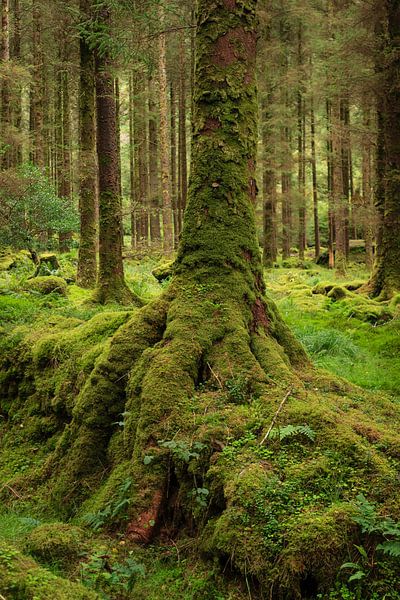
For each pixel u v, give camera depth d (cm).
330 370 845
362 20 1380
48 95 2911
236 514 354
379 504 358
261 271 577
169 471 425
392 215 1299
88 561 372
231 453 402
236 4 571
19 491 526
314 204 3034
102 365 529
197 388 482
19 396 681
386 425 470
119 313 671
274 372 502
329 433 413
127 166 4028
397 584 319
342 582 323
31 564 319
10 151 2236
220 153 561
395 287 1283
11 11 2361
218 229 555
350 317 1155
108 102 1070
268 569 328
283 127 2659
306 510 354
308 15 2261
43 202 1317
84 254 1393
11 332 770
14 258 1556
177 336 504
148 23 707
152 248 1930
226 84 565
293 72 2364
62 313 912
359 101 1606
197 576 362
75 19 1169
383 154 1463
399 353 959
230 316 521
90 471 490
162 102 1970
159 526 415
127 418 480
